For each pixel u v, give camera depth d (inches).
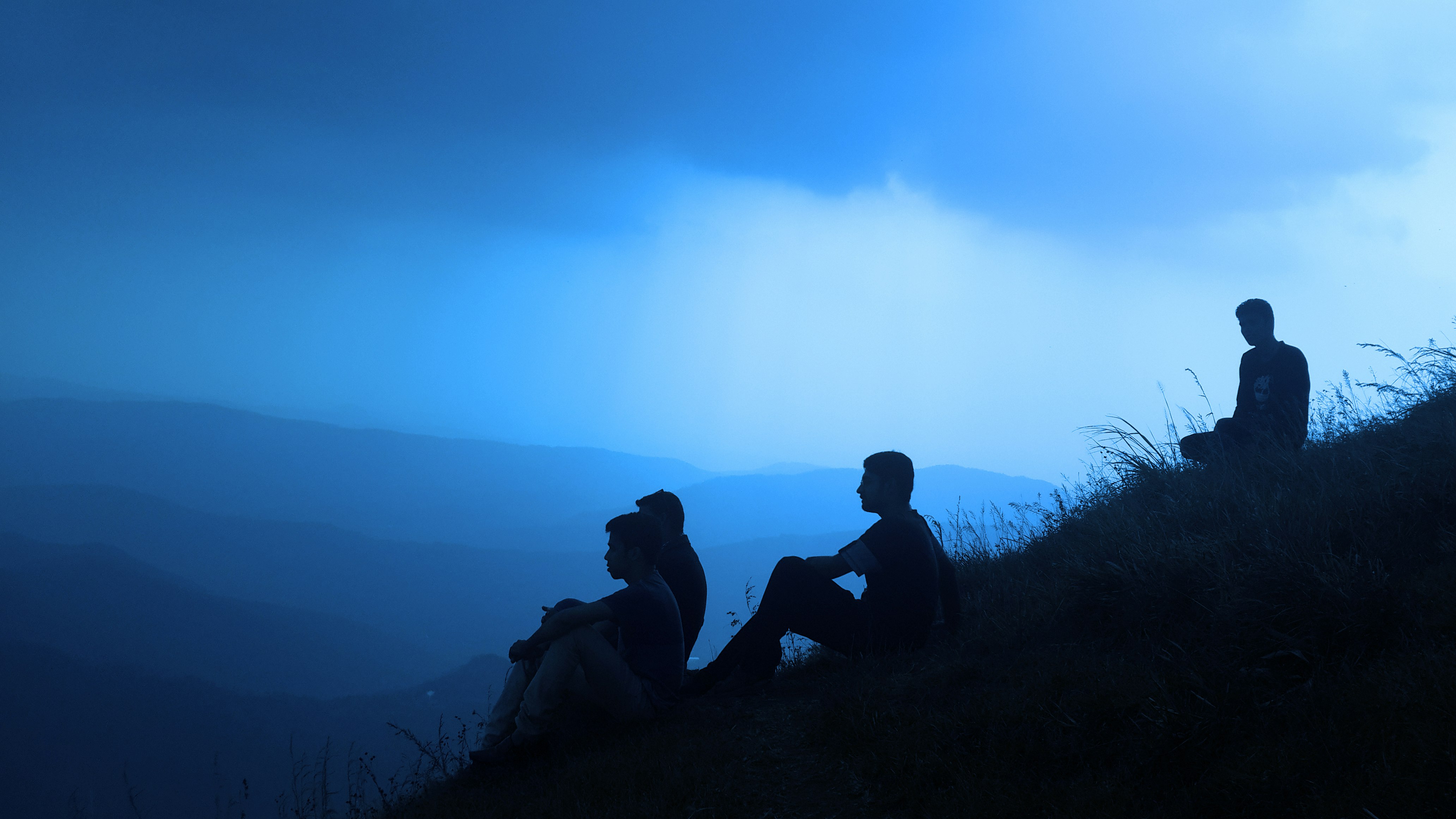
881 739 132.6
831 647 195.3
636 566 190.7
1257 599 123.0
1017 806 102.2
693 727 170.1
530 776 170.2
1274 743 94.9
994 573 248.2
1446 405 188.2
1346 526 140.9
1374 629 108.4
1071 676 132.4
